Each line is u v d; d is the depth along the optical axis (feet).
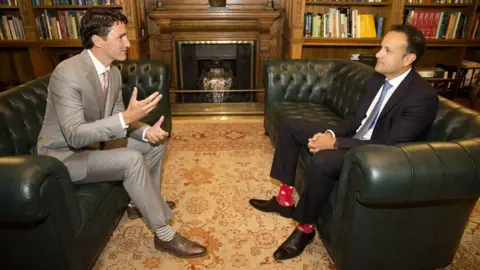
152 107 4.54
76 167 4.77
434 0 11.73
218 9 12.01
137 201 4.90
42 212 3.56
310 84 9.46
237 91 13.21
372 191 3.72
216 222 6.27
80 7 11.57
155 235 5.36
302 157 6.33
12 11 12.21
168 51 12.96
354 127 6.19
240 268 5.16
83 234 4.48
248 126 11.23
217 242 5.73
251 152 9.26
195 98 14.26
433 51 13.47
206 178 7.86
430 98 4.91
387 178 3.65
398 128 4.97
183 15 11.88
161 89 9.14
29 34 11.51
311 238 5.54
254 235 5.92
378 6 12.55
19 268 4.19
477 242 5.71
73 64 4.61
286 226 6.17
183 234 5.92
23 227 3.84
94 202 4.78
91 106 4.81
